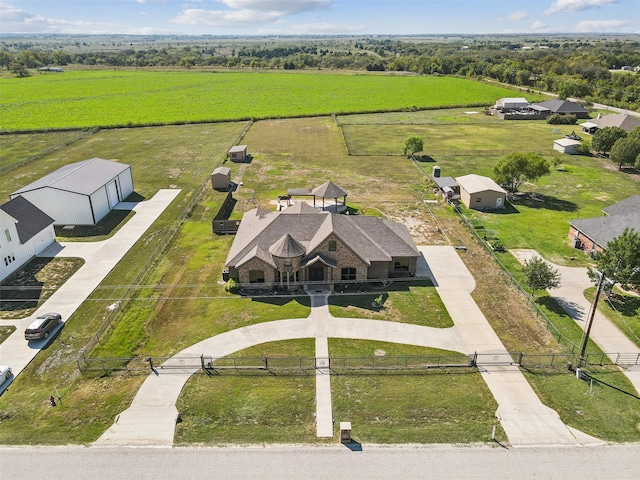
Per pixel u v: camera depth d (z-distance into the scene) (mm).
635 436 27562
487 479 24672
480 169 81438
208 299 41562
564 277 45531
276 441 26953
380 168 82062
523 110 131375
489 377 32250
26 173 78062
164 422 28375
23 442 27016
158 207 63875
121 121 120562
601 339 36500
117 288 43594
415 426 28062
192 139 103500
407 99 156500
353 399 30172
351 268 43406
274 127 116875
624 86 163250
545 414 29094
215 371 32688
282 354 34375
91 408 29547
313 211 49250
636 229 46312
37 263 48281
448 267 47438
